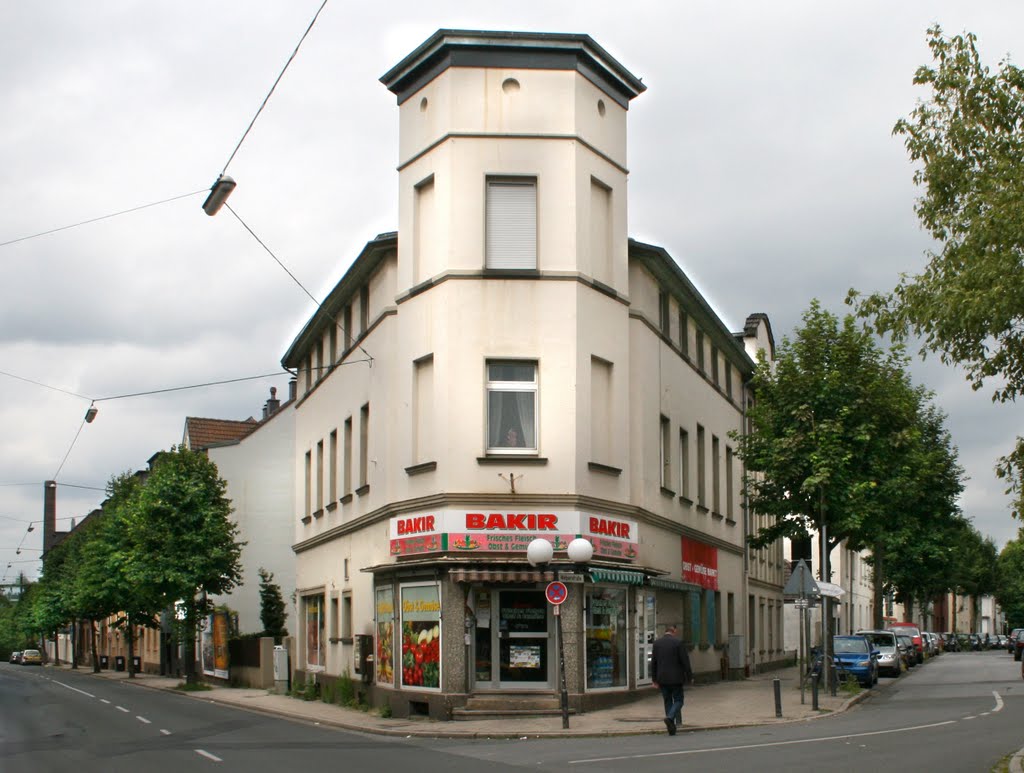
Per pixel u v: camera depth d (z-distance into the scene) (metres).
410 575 25.53
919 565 63.62
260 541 54.28
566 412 24.80
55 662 103.38
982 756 16.41
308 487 38.50
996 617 163.75
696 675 34.00
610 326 26.52
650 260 29.39
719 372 40.44
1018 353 13.78
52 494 115.88
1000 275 13.11
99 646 87.88
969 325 13.30
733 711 25.28
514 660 24.38
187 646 44.25
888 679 44.44
